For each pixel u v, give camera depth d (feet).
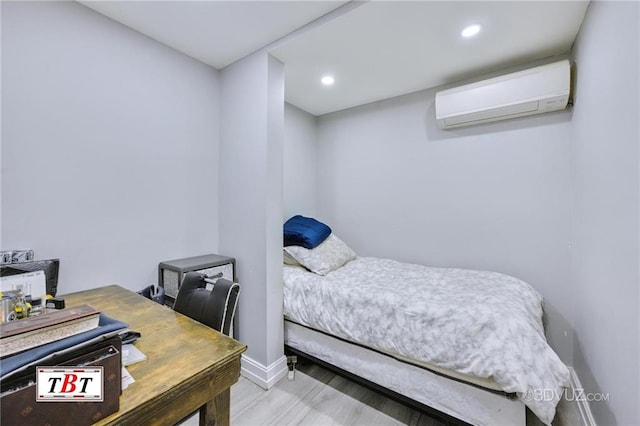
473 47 6.40
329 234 8.88
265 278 6.60
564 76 6.17
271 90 6.70
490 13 5.27
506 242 7.54
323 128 10.99
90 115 5.41
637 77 3.36
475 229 7.98
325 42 6.18
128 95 5.95
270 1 5.17
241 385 6.51
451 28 5.70
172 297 6.09
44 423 1.85
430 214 8.70
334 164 10.73
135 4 5.24
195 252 7.20
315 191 11.13
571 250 6.71
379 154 9.67
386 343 5.26
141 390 2.35
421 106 8.79
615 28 4.00
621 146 3.83
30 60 4.70
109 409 2.08
